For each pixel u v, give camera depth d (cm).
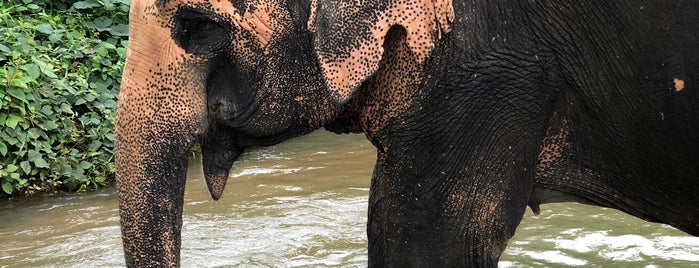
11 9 793
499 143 328
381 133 341
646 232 549
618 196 351
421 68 324
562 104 334
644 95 324
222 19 329
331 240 545
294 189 659
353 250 527
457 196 333
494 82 324
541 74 326
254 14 331
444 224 335
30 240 567
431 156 332
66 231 584
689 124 322
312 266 503
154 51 325
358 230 561
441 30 319
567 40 324
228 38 332
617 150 338
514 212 336
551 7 322
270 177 697
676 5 313
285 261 512
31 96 698
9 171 662
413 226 338
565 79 328
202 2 326
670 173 337
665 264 498
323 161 748
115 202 654
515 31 323
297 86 341
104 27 833
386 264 351
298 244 539
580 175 347
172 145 327
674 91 320
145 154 325
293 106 344
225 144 354
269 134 349
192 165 732
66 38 800
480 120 327
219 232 564
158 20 324
